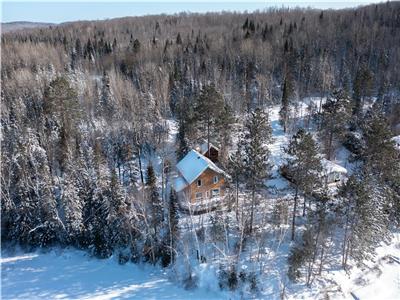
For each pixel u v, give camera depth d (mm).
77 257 44875
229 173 43031
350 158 54469
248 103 76688
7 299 38500
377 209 36500
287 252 39562
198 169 47000
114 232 43406
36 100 75875
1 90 80812
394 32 118750
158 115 68875
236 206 43500
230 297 36344
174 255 41031
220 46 111812
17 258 45469
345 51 108125
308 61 94188
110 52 118062
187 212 46344
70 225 44906
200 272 38844
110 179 45312
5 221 47875
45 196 45219
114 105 71312
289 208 45188
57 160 53562
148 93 73312
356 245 36531
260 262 38594
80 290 39312
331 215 40719
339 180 49438
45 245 46531
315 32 120438
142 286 39188
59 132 57125
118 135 61031
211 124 56406
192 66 97125
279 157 57219
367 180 36531
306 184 38625
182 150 56781
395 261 39719
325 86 86625
